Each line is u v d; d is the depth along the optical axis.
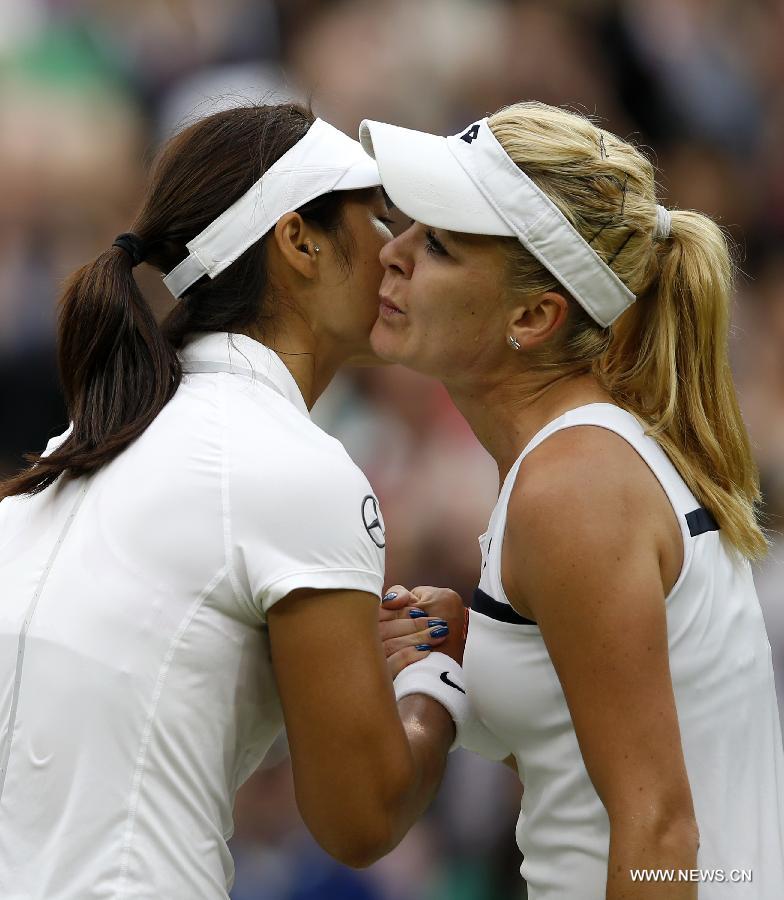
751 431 21.09
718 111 25.03
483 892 17.55
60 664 7.23
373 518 7.51
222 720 7.36
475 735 8.72
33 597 7.45
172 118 20.69
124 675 7.15
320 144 8.21
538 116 7.89
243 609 7.31
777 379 22.22
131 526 7.34
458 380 8.18
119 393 7.70
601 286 7.79
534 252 7.71
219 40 22.22
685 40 25.00
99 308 7.71
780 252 24.83
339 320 8.44
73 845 7.04
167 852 7.11
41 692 7.25
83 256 19.70
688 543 7.56
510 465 8.24
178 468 7.39
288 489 7.26
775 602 18.31
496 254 7.83
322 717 7.29
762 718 7.92
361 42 22.34
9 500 8.11
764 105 25.72
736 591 7.94
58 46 21.12
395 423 19.39
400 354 8.20
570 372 8.05
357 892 16.55
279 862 16.41
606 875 7.49
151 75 21.64
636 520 7.23
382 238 8.48
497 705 7.85
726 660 7.70
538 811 7.88
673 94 24.47
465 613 9.34
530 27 23.27
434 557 18.56
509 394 8.13
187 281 8.09
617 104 23.94
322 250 8.25
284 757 16.77
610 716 7.03
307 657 7.24
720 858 7.52
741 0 25.98
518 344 7.93
